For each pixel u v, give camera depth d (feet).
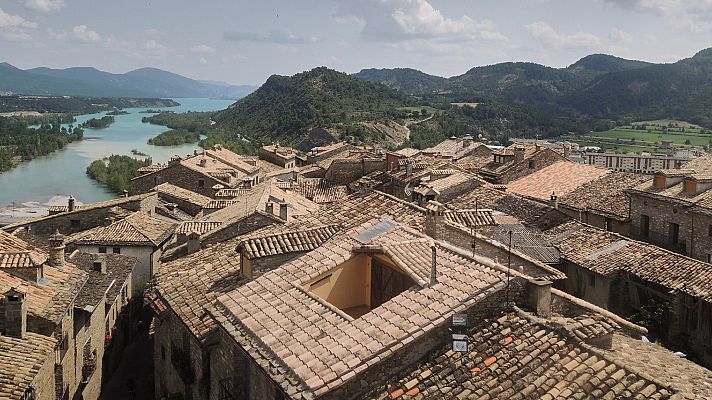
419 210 77.36
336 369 43.45
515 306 48.83
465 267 52.29
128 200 184.75
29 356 68.18
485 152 298.56
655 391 39.60
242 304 56.44
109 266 137.28
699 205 125.80
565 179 182.09
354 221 78.69
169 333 86.74
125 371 126.21
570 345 44.47
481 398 40.96
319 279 58.80
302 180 250.98
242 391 59.21
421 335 45.29
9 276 81.71
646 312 100.83
